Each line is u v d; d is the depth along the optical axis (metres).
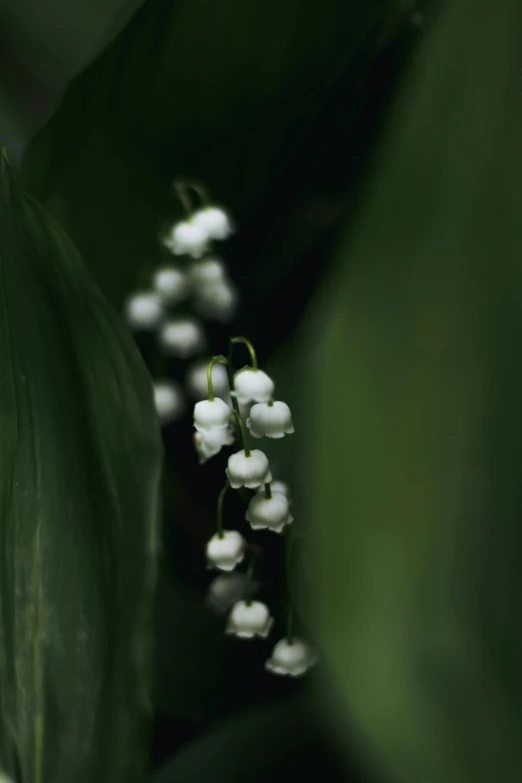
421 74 0.34
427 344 0.33
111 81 0.40
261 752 0.36
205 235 0.40
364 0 0.39
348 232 0.34
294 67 0.40
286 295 0.42
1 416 0.36
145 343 0.42
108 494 0.35
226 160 0.41
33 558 0.36
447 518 0.33
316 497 0.33
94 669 0.36
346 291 0.34
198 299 0.40
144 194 0.41
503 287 0.33
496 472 0.33
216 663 0.40
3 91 0.45
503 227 0.33
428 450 0.33
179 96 0.40
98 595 0.36
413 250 0.33
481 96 0.33
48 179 0.41
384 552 0.33
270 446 0.38
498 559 0.33
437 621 0.33
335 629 0.33
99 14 0.44
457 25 0.34
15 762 0.36
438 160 0.34
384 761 0.32
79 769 0.36
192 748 0.37
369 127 0.41
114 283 0.42
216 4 0.39
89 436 0.35
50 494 0.36
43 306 0.35
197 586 0.41
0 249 0.35
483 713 0.32
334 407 0.33
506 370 0.33
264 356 0.41
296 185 0.42
